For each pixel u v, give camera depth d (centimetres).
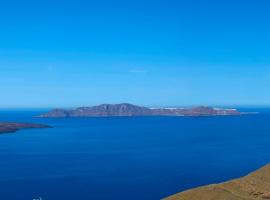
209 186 13112
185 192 12662
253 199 12256
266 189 13100
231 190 12900
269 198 12419
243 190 13012
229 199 12031
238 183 13525
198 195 12362
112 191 18662
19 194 18225
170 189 18812
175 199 12281
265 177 13975
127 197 17425
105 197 17462
